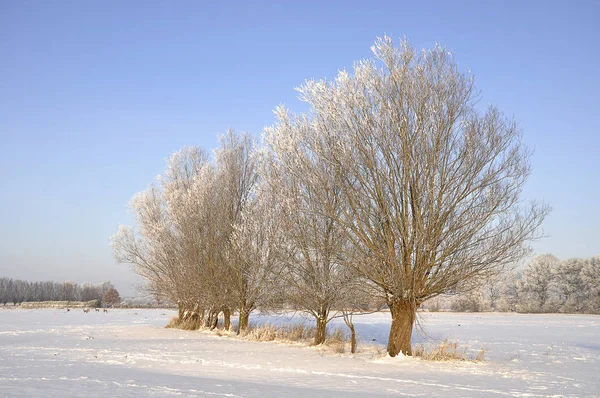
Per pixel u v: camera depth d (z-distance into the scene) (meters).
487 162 21.73
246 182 38.41
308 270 27.72
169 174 45.41
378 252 21.95
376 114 21.84
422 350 23.81
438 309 102.12
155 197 46.41
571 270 97.81
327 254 25.70
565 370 20.69
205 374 16.73
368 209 21.98
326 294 26.97
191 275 38.50
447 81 22.00
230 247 36.38
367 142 21.92
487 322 65.56
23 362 19.16
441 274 22.05
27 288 155.12
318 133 22.69
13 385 11.60
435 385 15.41
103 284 171.00
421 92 21.69
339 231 24.72
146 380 13.80
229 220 37.38
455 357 23.11
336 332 31.33
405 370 19.14
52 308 122.75
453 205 21.59
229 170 38.06
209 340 32.53
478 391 14.41
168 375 15.74
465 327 54.78
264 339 32.91
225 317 40.31
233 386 13.38
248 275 34.66
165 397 10.51
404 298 22.36
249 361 21.12
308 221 25.19
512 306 102.12
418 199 21.33
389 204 21.83
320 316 29.36
